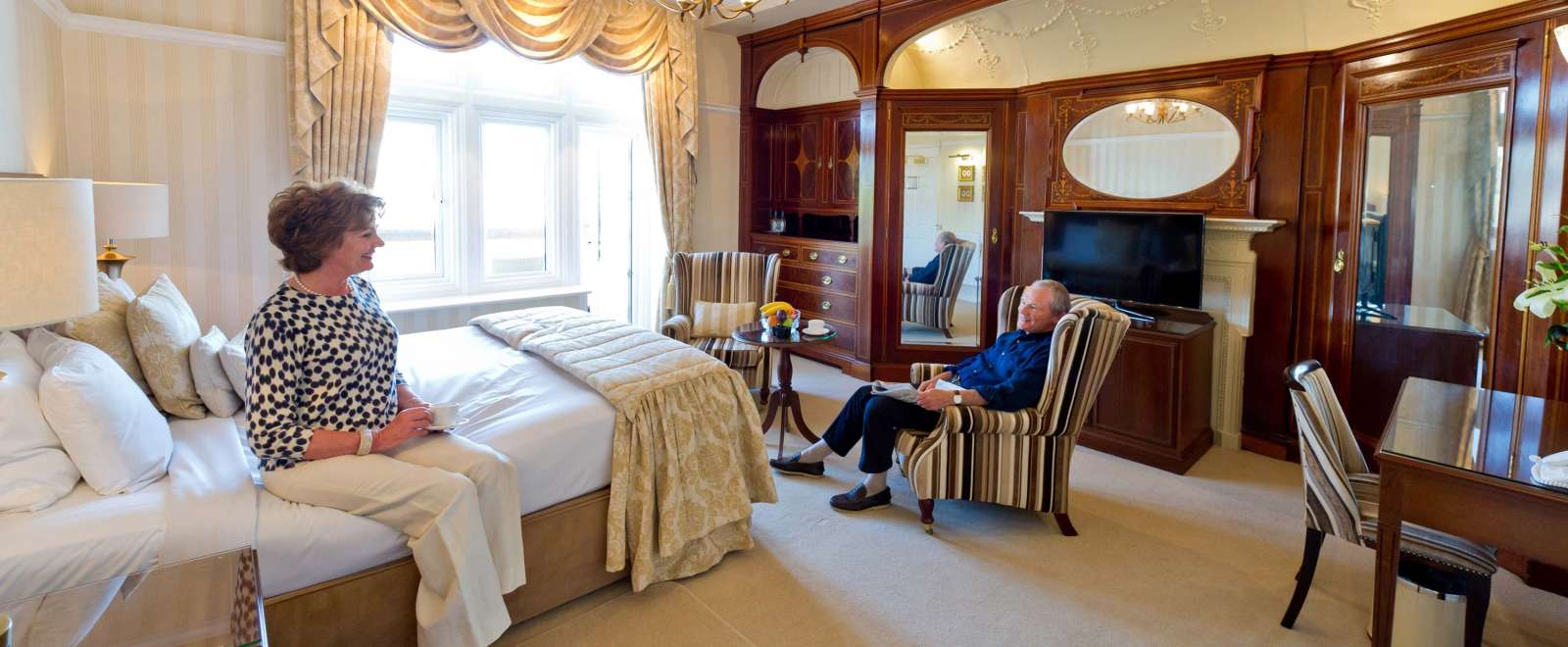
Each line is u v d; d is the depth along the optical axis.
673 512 2.46
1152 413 3.71
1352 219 3.55
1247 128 3.85
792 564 2.71
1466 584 1.99
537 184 5.23
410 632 1.97
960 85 5.34
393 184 4.61
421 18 4.20
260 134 3.92
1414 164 3.26
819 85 5.90
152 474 1.86
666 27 5.36
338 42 3.96
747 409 2.77
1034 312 3.05
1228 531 3.01
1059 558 2.78
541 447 2.24
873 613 2.40
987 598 2.50
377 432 1.95
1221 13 3.80
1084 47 4.45
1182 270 3.93
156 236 2.94
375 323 2.01
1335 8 3.46
